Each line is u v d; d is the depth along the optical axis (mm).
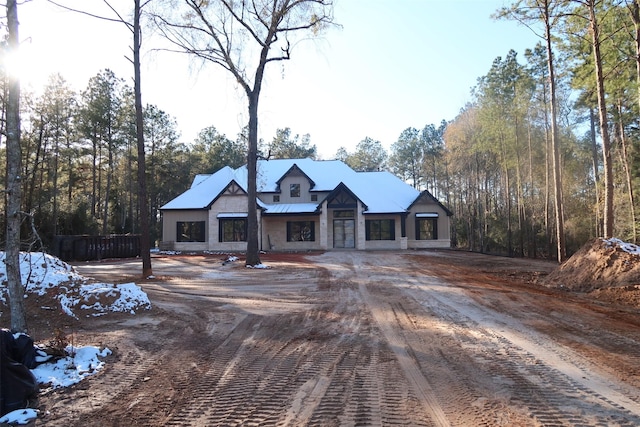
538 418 4035
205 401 4652
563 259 20516
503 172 40031
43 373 5434
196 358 6270
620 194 25969
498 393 4672
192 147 65812
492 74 32719
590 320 8367
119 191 50844
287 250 34000
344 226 35219
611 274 12062
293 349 6652
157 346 6953
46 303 9016
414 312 9234
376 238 34906
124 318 8977
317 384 5078
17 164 6176
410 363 5797
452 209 60219
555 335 7207
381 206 35062
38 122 34406
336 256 26234
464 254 28641
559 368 5500
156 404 4602
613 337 7051
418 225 35625
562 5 18766
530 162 32312
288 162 40906
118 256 27375
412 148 67125
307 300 11102
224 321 8781
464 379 5137
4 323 7969
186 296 11852
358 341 7023
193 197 36125
